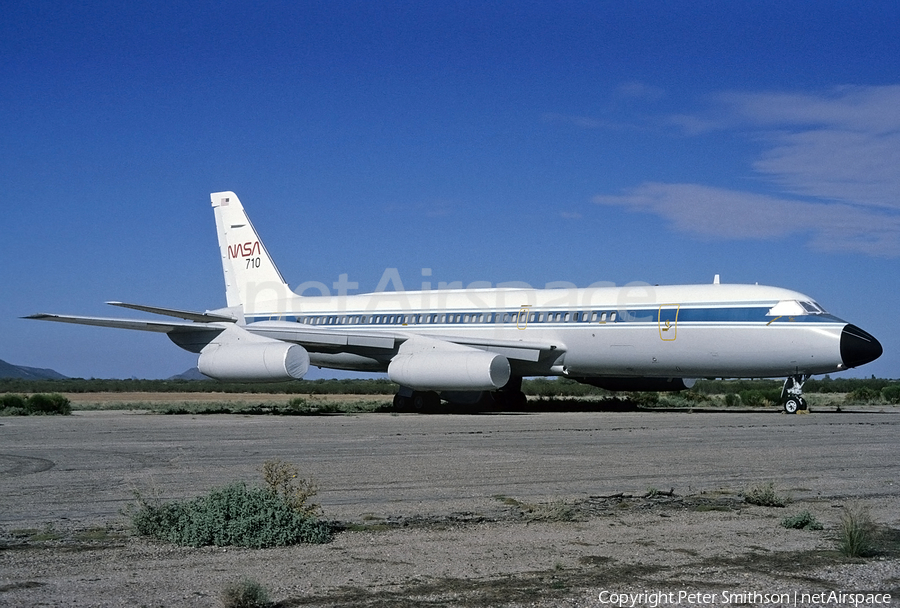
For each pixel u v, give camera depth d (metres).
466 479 13.96
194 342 35.38
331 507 11.38
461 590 7.41
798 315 29.84
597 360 33.41
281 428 25.17
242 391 94.81
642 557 8.71
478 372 30.95
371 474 14.48
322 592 7.31
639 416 31.45
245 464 15.77
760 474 14.83
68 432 23.77
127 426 26.30
